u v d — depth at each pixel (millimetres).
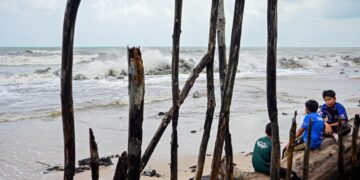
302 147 5879
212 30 3127
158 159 9219
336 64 54625
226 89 3070
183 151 9820
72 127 2283
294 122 3865
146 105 17422
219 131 3094
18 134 11664
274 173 3531
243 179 5164
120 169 2348
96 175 2434
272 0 3119
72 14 2182
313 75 36344
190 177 7824
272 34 3178
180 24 2912
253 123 13250
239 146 10203
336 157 5508
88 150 9984
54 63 46375
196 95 20219
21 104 17219
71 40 2205
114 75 33562
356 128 4941
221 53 3529
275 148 3479
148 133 11781
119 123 13445
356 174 5789
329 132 6184
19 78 29016
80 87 24688
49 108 16188
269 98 3352
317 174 5121
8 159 9133
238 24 2990
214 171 3111
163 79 30156
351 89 24125
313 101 6066
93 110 15961
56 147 10320
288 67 48531
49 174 8211
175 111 3010
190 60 39531
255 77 33281
